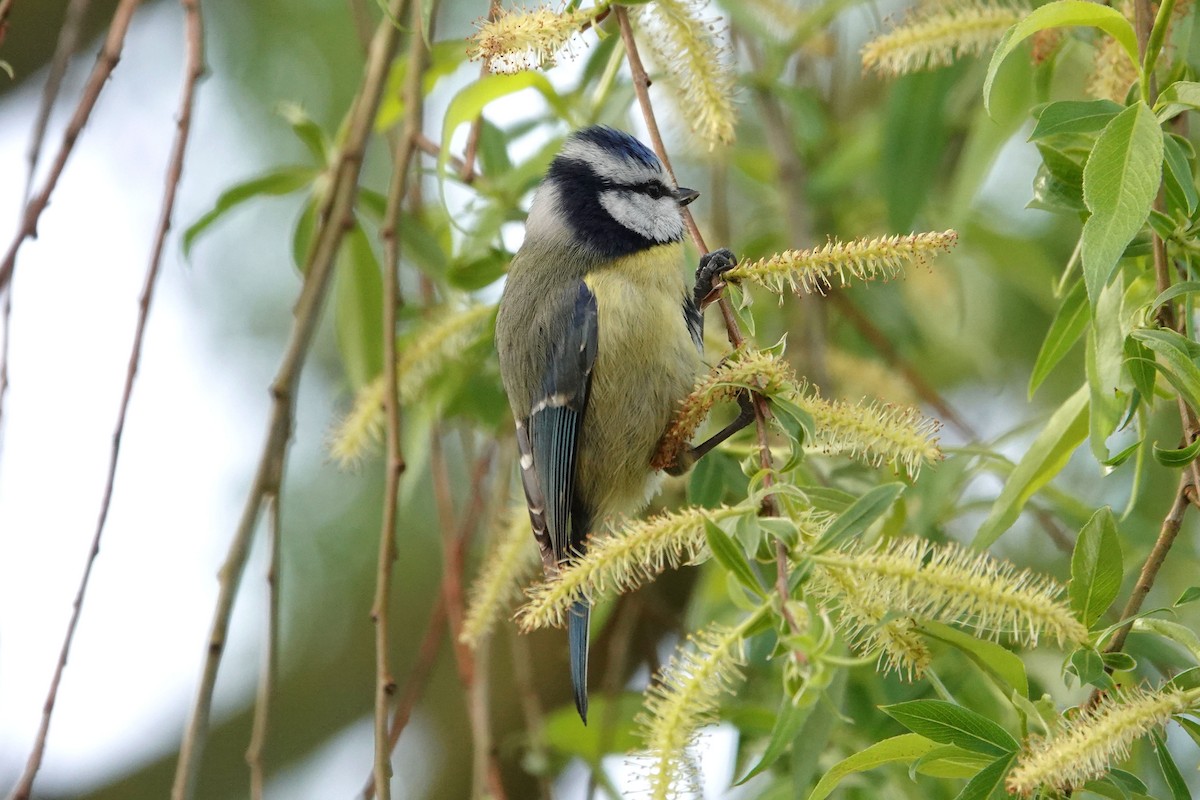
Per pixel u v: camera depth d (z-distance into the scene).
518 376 7.95
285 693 12.96
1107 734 4.57
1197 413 5.21
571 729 8.91
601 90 8.58
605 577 4.88
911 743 5.21
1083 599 5.29
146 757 13.12
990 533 6.30
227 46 11.89
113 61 7.11
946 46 6.47
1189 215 5.22
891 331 10.52
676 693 4.59
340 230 8.05
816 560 4.68
